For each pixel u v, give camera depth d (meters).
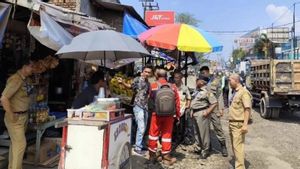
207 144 7.66
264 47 46.75
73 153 4.84
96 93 5.98
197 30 7.95
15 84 5.12
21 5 5.34
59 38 5.50
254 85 16.98
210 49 7.53
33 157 6.20
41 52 7.46
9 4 5.18
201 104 7.57
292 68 13.01
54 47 5.54
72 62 9.47
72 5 10.26
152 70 7.95
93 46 5.08
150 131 7.14
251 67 18.11
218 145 9.12
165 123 7.02
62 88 9.36
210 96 7.53
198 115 7.57
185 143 8.88
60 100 9.31
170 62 12.96
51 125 6.45
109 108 5.08
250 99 6.30
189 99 8.31
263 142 9.68
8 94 5.04
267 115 13.89
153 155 7.12
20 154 5.30
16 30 7.18
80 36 5.39
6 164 5.88
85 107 5.11
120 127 5.29
